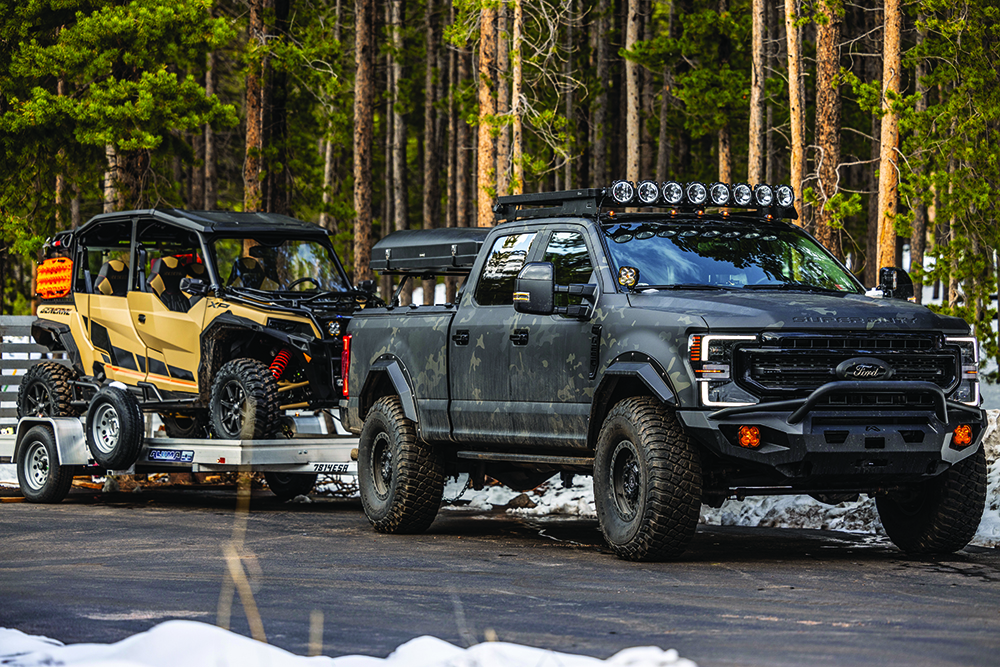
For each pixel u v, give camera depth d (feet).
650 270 33.91
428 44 190.90
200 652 17.43
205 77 158.51
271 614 24.31
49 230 106.11
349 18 181.06
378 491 40.24
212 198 186.29
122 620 23.38
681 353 30.42
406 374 39.65
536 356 34.73
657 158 166.91
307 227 54.65
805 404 29.60
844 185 157.48
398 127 192.34
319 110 142.92
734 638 21.79
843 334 30.45
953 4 96.07
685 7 147.84
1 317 74.13
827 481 30.81
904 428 30.27
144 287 54.39
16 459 54.34
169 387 53.01
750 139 115.85
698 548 34.81
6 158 101.45
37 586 28.02
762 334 30.04
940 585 27.94
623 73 176.96
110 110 97.40
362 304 51.80
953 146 95.04
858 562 31.89
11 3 99.50
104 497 55.57
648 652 17.54
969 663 19.70
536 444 34.96
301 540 37.76
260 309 49.34
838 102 96.48
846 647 20.95
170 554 34.19
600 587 27.76
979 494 32.42
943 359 31.40
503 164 119.14
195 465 48.80
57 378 56.90
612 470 32.30
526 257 36.58
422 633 22.31
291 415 49.08
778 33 159.12
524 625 23.09
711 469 31.78
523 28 126.11
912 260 96.48
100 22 97.96
